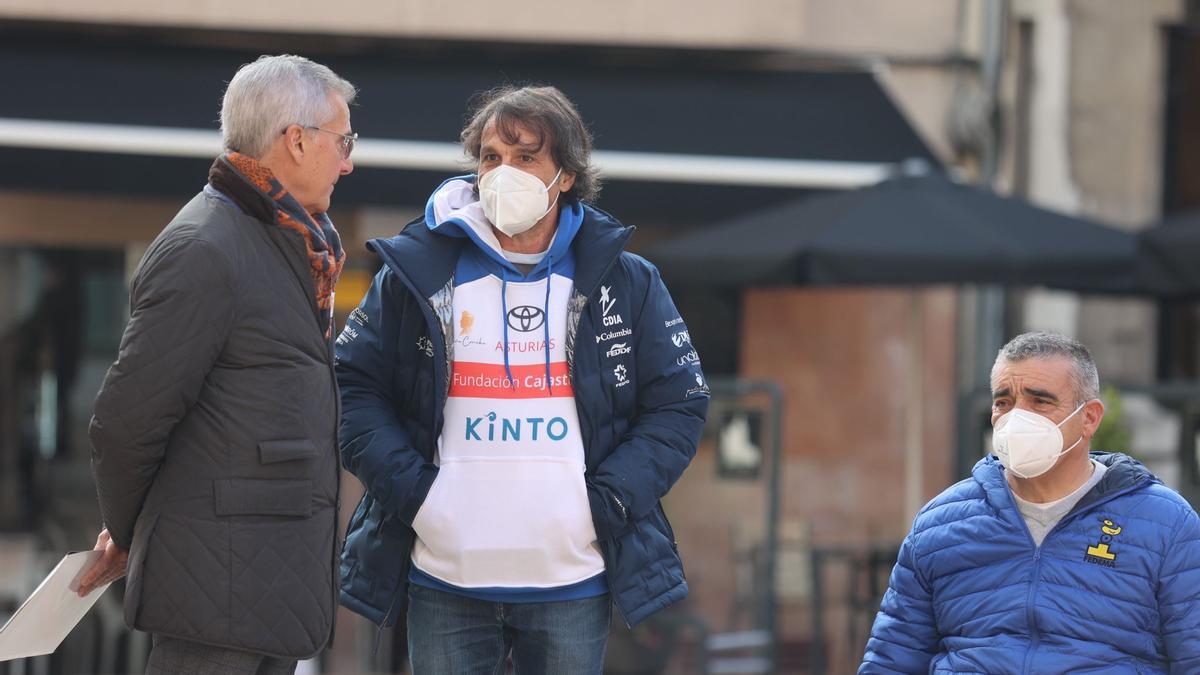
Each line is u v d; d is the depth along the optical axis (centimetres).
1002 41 1395
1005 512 555
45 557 1212
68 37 1255
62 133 1089
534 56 1322
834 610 1259
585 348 547
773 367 1348
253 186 509
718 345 1345
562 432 544
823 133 1266
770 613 1130
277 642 500
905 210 1091
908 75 1387
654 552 556
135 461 488
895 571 581
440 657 552
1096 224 1145
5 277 1211
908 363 1311
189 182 1105
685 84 1312
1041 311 1416
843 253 1036
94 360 1228
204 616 492
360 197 1123
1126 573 538
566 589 547
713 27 1311
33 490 1214
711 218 1197
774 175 1197
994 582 552
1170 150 1455
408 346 554
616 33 1304
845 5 1377
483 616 552
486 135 543
